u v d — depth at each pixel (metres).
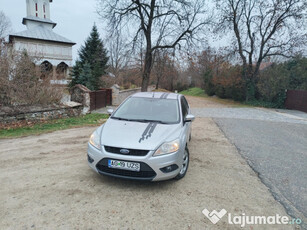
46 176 3.82
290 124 10.35
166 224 2.60
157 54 20.64
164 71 37.88
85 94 12.84
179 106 4.57
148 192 3.32
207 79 35.94
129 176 3.23
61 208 2.86
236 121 10.63
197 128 8.49
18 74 9.05
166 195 3.25
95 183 3.56
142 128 3.68
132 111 4.43
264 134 7.87
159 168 3.16
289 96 19.28
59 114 10.35
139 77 37.84
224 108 17.61
